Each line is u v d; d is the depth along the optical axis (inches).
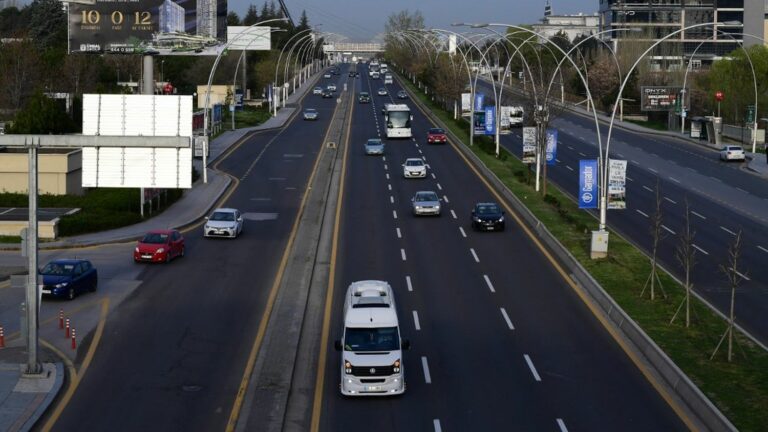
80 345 1133.1
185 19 3572.8
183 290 1418.6
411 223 2006.6
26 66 3791.8
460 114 4638.3
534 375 1014.4
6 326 1216.2
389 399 943.0
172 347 1123.9
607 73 5369.1
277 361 1069.1
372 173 2800.2
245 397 947.3
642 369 1037.2
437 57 5605.3
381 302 1050.1
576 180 2672.2
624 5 6958.7
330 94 5989.2
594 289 1395.2
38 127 2465.6
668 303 1304.1
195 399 941.8
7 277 1494.8
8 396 942.4
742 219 2098.9
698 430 850.1
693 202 2329.0
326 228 1950.1
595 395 947.3
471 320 1242.6
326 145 3521.2
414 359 1076.5
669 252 1722.4
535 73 4697.3
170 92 4010.8
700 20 6894.7
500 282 1465.3
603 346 1126.4
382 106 5315.0
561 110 3472.0
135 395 954.1
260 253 1704.0
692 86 4896.7
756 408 882.8
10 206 2031.3
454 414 893.8
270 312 1285.7
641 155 3316.9
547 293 1393.9
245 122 4315.9
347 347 953.5
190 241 1830.7
